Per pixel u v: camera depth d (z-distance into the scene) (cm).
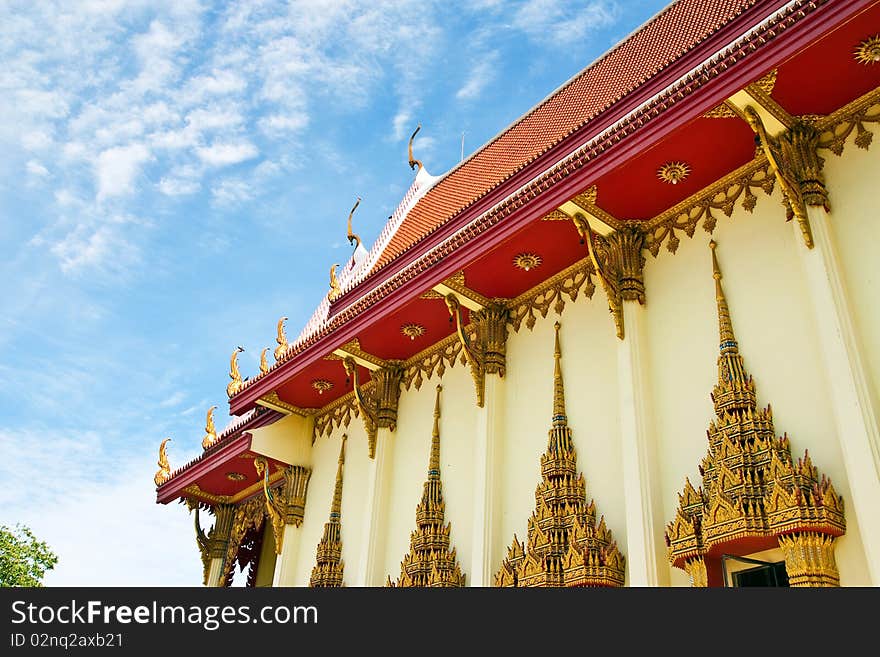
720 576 1004
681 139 1110
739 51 1002
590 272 1341
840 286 993
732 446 1017
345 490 1655
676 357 1155
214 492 2111
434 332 1532
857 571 900
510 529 1259
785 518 928
